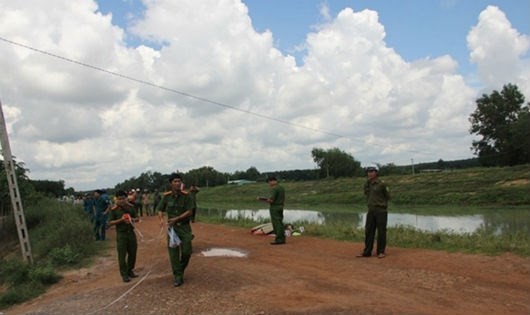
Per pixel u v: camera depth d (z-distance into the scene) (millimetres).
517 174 42000
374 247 12133
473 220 25672
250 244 14273
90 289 9500
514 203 35375
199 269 9914
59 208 28562
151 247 14812
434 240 12312
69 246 13789
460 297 7258
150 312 7293
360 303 7047
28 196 32219
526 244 10594
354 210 38469
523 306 6719
